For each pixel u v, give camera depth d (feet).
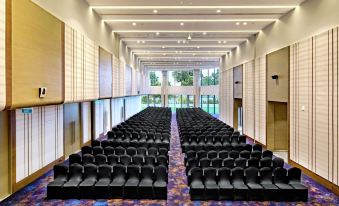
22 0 19.19
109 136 41.60
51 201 22.38
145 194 22.70
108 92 46.55
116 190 22.71
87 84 34.88
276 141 43.06
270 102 42.96
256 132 48.62
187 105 134.62
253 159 26.58
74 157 27.40
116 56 52.60
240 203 22.07
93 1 33.73
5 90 17.15
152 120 61.82
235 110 65.87
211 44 60.90
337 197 23.75
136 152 30.68
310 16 30.30
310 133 29.99
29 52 20.16
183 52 73.31
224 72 78.07
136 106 112.16
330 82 26.09
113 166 24.30
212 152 29.25
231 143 38.22
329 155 26.14
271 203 22.13
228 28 45.62
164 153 30.60
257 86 48.21
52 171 31.35
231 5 33.76
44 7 23.66
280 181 23.68
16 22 18.39
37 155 28.84
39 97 21.77
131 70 72.49
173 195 23.68
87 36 35.09
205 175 23.70
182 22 42.19
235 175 23.70
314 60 29.22
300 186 22.95
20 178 25.61
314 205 21.89
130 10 36.88
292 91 34.50
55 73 25.09
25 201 22.48
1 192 23.12
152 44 61.77
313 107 29.35
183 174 29.71
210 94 115.75
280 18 38.75
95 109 49.83
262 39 46.24
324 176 27.02
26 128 26.71
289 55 35.37
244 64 56.54
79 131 43.11
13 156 24.39
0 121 22.90
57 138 33.83
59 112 34.45
